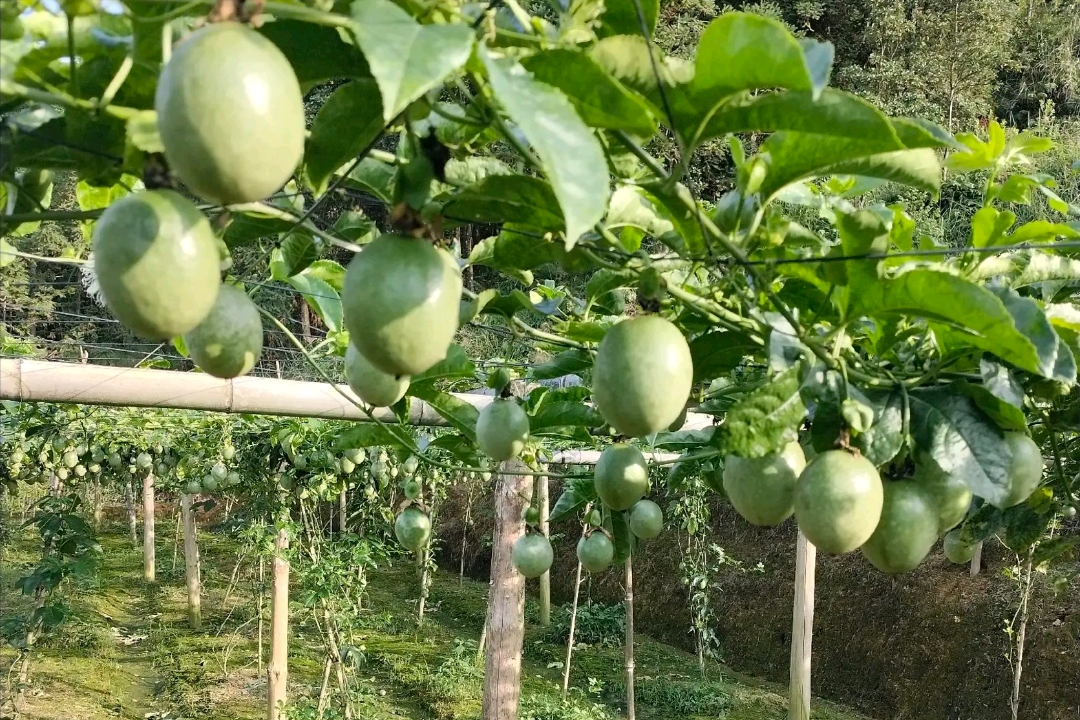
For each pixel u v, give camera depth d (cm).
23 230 170
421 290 111
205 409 283
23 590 666
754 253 159
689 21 1418
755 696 773
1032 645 697
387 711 713
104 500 1535
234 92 87
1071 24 1853
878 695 765
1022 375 175
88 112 114
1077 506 198
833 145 137
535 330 216
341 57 119
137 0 105
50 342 441
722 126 129
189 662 813
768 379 156
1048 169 1023
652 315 141
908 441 156
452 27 90
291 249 193
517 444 213
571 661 855
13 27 114
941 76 1678
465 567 1174
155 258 100
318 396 286
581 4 128
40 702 698
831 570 874
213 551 1275
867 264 146
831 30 1823
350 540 692
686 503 796
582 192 90
